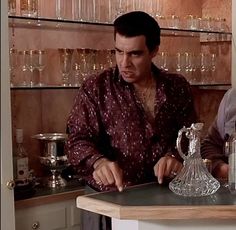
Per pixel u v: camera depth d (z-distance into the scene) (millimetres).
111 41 2988
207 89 3299
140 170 1938
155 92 1997
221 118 2064
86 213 1982
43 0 2648
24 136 2682
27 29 2674
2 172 2215
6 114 2221
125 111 1925
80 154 1823
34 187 2518
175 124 2033
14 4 2420
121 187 1562
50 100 2789
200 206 1353
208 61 3098
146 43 1897
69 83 2662
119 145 1936
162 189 1578
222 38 3189
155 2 2906
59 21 2547
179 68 2971
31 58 2531
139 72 1914
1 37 2205
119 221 1521
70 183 2602
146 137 1930
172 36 3189
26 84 2539
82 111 1947
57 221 2463
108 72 1995
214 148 1993
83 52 2648
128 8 2766
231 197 1456
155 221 1450
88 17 2646
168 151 1962
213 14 3244
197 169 1534
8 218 2248
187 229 1452
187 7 3273
